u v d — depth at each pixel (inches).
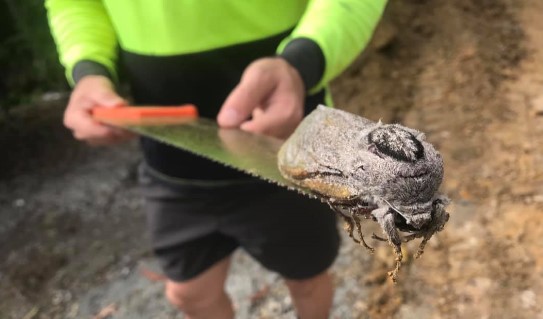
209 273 37.2
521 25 65.6
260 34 31.9
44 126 77.1
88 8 37.7
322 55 28.0
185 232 35.8
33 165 70.3
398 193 14.9
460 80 61.4
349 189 15.6
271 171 19.1
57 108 81.0
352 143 16.1
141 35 32.8
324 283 38.4
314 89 29.6
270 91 25.9
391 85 63.3
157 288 52.3
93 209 62.9
